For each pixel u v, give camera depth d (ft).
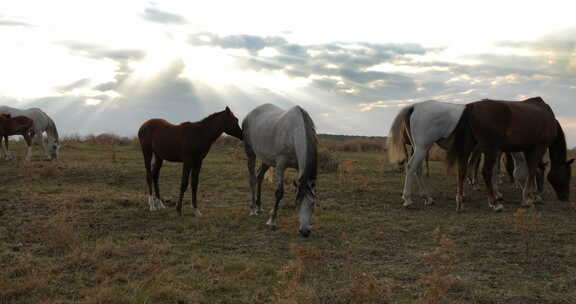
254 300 12.02
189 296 12.05
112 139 76.89
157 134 23.40
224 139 76.48
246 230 20.39
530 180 25.59
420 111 24.57
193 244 17.94
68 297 12.15
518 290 12.89
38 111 45.78
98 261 15.05
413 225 21.26
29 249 16.49
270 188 31.96
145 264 14.74
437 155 53.26
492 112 23.22
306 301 11.48
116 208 24.40
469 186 32.96
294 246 16.29
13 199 25.38
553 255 16.49
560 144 26.53
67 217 21.39
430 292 11.81
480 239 18.72
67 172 36.52
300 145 19.10
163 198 27.94
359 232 19.95
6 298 11.91
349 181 35.06
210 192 30.68
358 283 12.36
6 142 43.78
